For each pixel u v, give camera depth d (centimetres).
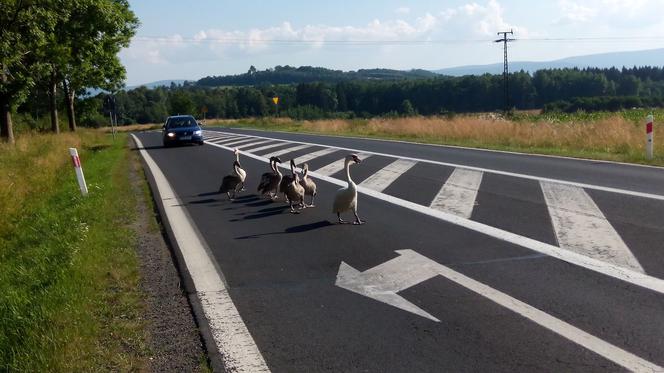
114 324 489
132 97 12719
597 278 543
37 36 2398
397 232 762
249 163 1692
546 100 10831
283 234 790
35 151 2152
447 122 2700
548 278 551
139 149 2591
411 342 432
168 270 646
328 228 811
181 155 2133
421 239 720
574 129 2003
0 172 1420
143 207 1038
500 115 3453
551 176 1172
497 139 2134
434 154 1702
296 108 10981
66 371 405
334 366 401
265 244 739
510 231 736
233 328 474
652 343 408
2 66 2373
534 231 730
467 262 616
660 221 748
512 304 493
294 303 524
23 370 409
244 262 662
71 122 4231
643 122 2077
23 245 860
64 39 3017
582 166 1307
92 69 3838
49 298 544
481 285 543
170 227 862
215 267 646
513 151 1706
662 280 529
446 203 938
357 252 679
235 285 582
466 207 899
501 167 1345
